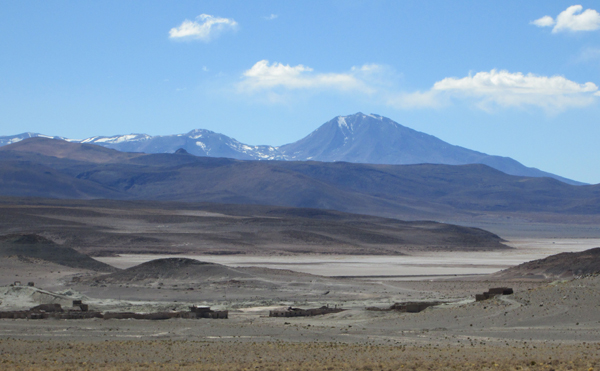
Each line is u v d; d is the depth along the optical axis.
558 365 42.97
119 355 51.72
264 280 122.12
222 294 109.12
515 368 42.28
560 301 66.44
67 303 93.31
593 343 53.50
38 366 46.81
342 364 45.41
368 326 68.56
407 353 50.66
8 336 63.28
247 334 64.81
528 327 61.09
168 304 96.81
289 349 53.88
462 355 48.72
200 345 56.88
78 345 57.06
